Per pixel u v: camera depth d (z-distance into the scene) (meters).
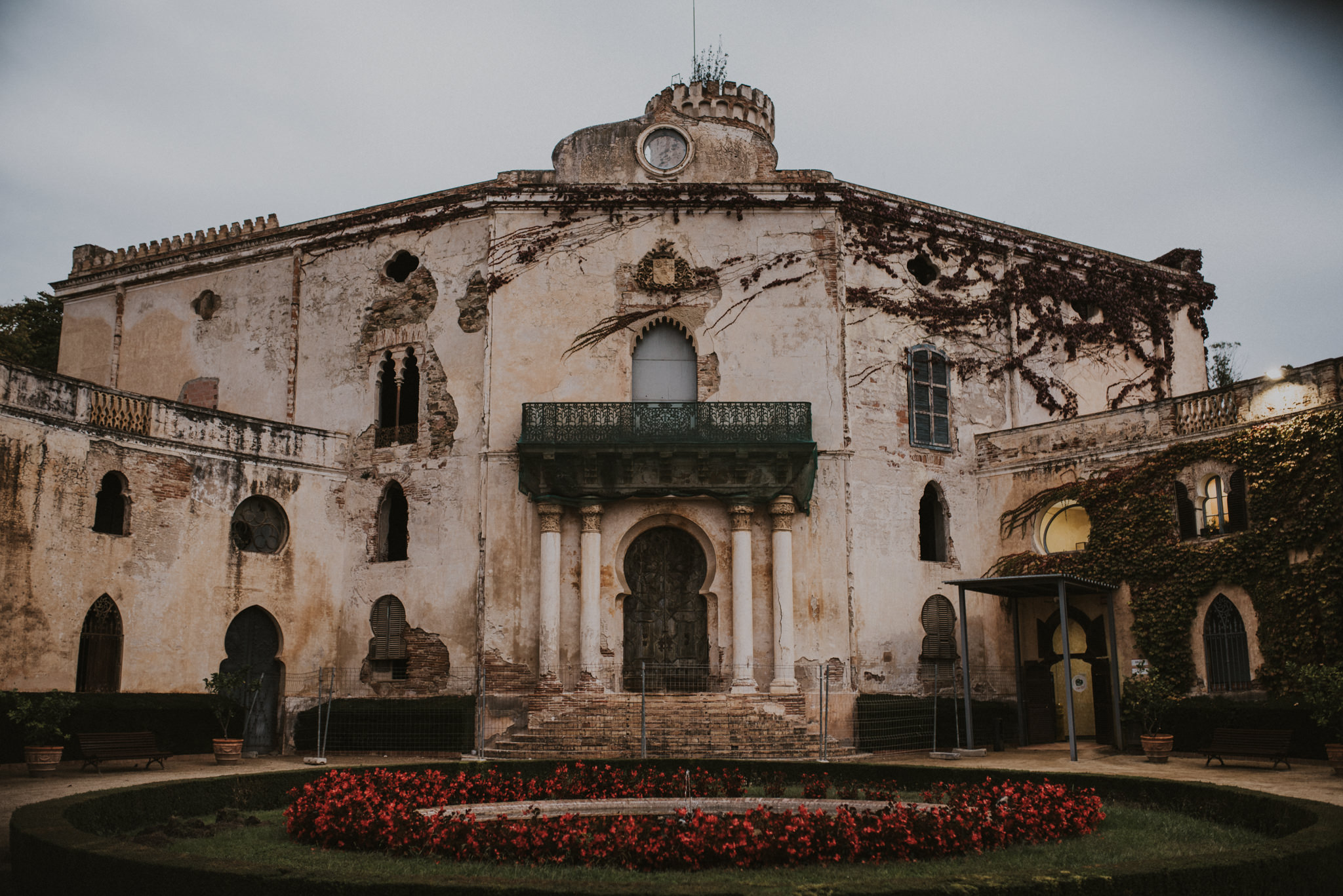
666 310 33.56
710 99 37.84
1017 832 14.84
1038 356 37.91
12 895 12.80
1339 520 27.02
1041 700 33.56
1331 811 14.00
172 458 31.12
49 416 28.20
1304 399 28.41
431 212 35.00
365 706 31.69
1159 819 16.70
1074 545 36.09
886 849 13.73
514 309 33.47
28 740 24.64
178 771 25.00
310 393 36.19
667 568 33.50
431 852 14.15
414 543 33.66
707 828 13.75
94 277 40.84
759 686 31.34
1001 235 37.59
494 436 32.81
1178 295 42.12
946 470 35.50
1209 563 29.67
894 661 33.00
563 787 19.05
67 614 28.12
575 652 31.69
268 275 37.69
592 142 34.44
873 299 34.81
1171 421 31.47
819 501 32.50
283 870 11.09
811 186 33.94
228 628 32.00
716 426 31.91
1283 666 27.67
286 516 33.69
